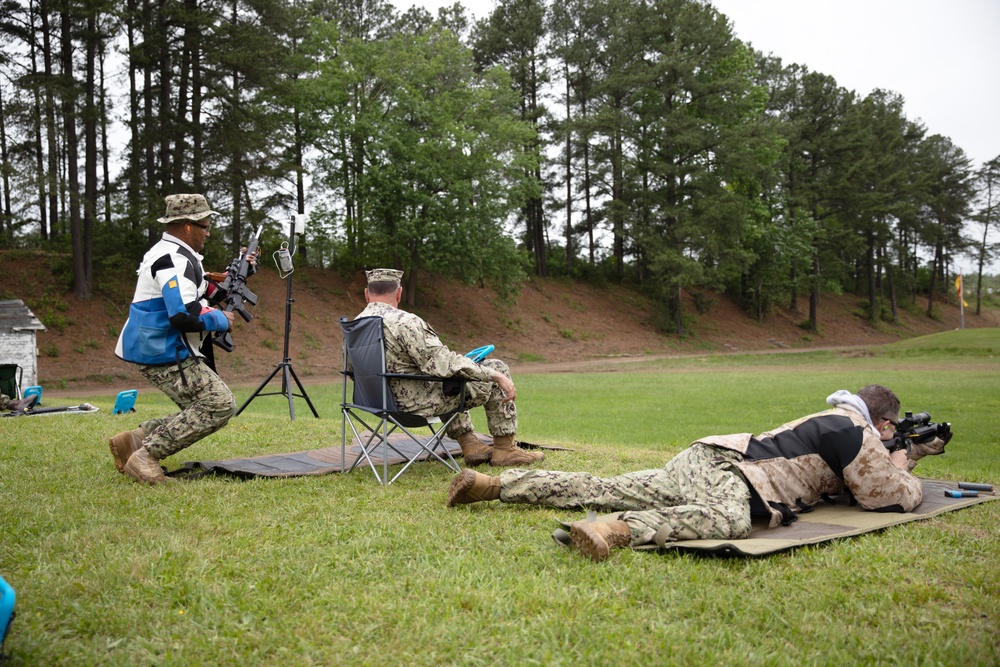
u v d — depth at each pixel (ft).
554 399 56.54
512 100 126.11
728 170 147.33
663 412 46.50
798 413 45.37
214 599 8.95
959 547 11.16
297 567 10.14
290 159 113.29
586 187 167.53
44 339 84.53
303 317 111.14
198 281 15.26
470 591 9.23
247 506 13.50
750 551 10.33
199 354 15.24
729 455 12.14
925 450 14.16
